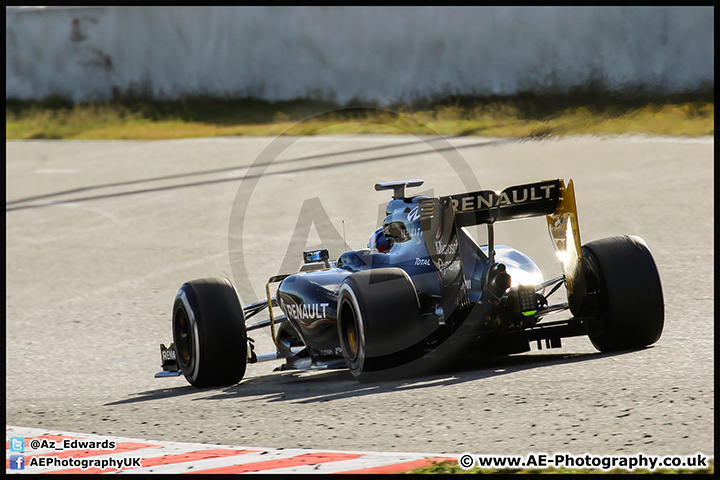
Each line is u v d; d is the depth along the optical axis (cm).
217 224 5306
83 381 2525
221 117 9762
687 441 1420
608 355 2036
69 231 5481
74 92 10894
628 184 5219
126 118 10162
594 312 2033
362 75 9281
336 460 1474
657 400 1639
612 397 1683
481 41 8269
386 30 9000
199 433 1738
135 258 4638
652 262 2019
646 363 1916
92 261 4650
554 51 7675
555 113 6806
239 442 1644
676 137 6159
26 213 6156
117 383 2483
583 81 7050
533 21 7850
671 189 4994
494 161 6066
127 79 10675
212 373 2195
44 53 10956
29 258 4841
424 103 8569
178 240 4984
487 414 1659
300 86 9700
